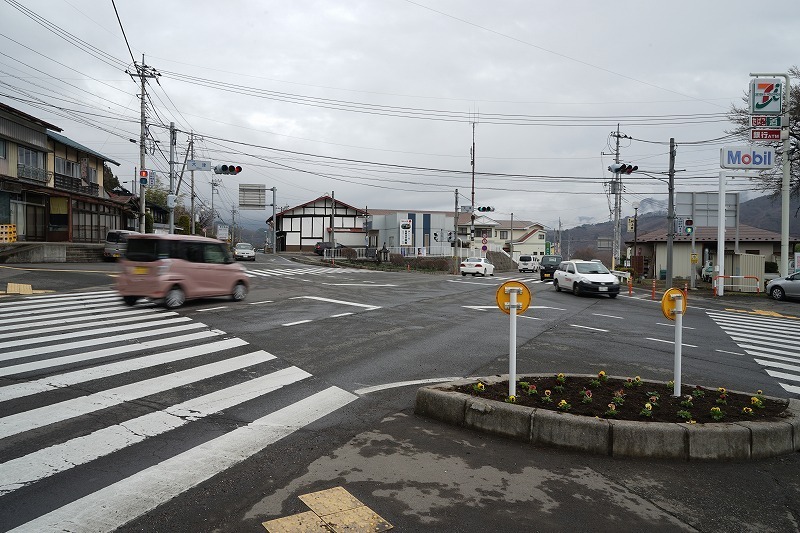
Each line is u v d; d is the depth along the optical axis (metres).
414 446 4.73
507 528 3.34
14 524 3.27
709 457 4.57
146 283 13.48
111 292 17.11
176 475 4.04
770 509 3.72
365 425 5.32
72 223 34.56
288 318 12.73
